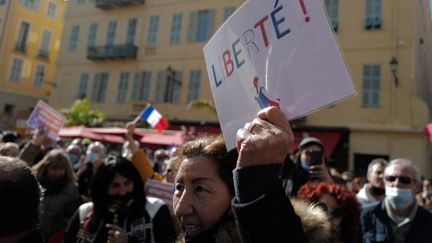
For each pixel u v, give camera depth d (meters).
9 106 27.70
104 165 2.60
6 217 1.34
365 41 15.26
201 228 1.27
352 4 15.77
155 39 21.22
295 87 1.07
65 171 3.71
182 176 1.33
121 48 21.78
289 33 1.10
